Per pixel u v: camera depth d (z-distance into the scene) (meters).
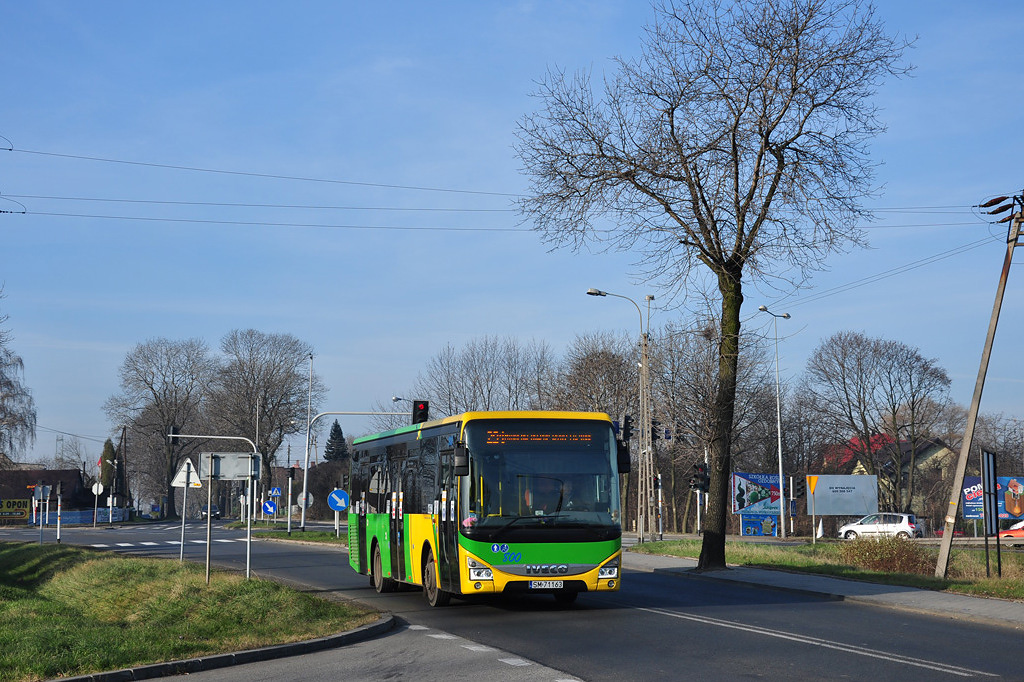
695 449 60.12
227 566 29.58
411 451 18.66
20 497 93.25
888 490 70.31
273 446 81.88
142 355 83.56
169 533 57.50
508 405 64.69
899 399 66.31
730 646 12.17
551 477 15.48
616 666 10.80
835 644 12.27
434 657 11.80
